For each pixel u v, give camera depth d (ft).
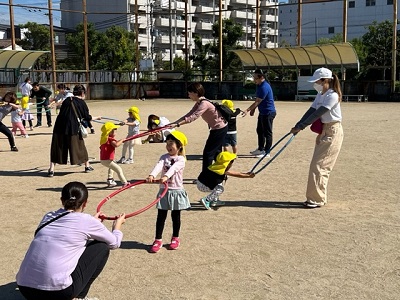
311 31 277.23
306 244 18.61
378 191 26.61
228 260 17.15
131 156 36.24
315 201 23.57
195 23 269.03
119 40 191.31
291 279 15.51
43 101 61.31
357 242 18.76
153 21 254.06
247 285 15.10
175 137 18.33
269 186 28.09
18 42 204.23
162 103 112.06
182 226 20.92
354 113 78.28
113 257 17.54
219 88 130.11
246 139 48.85
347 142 45.65
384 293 14.43
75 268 12.50
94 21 245.86
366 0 257.75
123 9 242.37
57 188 28.40
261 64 122.72
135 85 135.85
